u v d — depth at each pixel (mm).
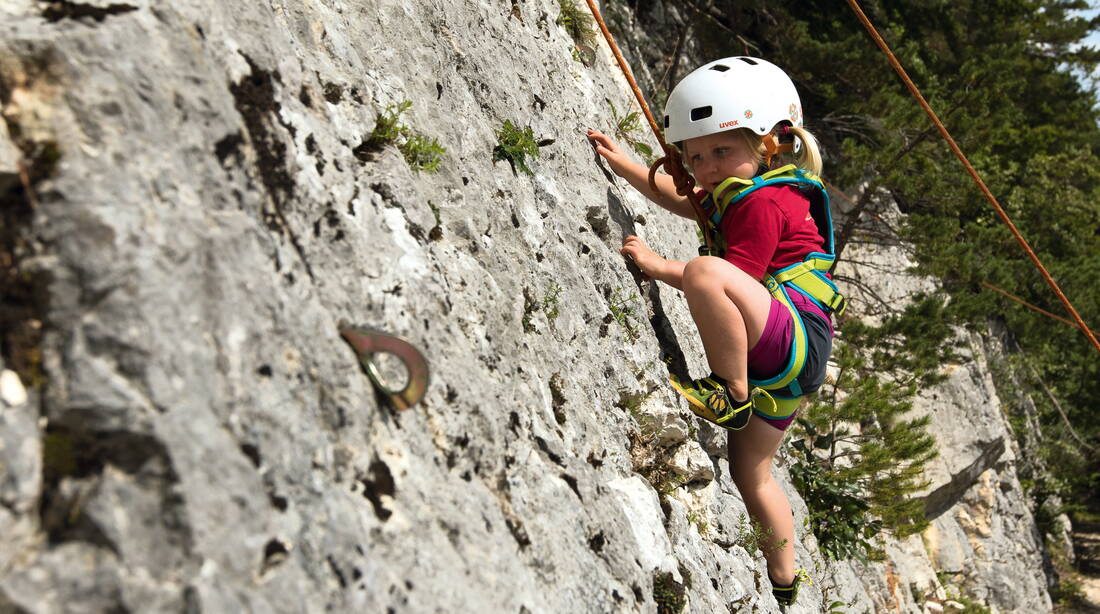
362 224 2076
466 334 2355
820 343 3279
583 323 3262
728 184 3242
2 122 1424
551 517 2285
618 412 3240
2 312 1328
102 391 1294
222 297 1518
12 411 1273
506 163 3305
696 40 13688
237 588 1315
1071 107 25016
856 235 14539
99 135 1459
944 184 13234
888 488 8422
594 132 4266
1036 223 20438
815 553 6020
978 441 13367
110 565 1225
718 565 3328
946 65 17422
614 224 4047
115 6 1610
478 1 3773
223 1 1926
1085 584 19922
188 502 1295
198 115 1656
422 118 2771
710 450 3676
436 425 2006
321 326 1724
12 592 1170
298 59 2176
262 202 1785
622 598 2377
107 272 1354
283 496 1470
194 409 1368
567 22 5430
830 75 14117
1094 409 22438
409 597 1603
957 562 12961
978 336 17391
